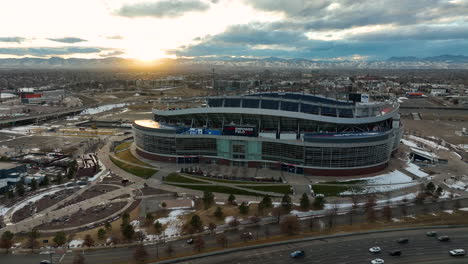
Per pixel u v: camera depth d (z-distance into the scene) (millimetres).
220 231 104000
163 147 173500
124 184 145250
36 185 140000
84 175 154875
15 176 143875
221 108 172250
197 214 115375
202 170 160750
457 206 119688
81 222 110812
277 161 160625
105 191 137625
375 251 91438
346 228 104875
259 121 171250
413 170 160375
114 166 171125
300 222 109625
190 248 94688
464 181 147500
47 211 119312
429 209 118688
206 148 170250
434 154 190375
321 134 156375
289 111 165750
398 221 109188
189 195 132500
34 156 187875
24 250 94000
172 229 105375
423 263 86938
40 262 87500
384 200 126250
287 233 101938
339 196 130875
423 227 105000
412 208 119812
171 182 145875
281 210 116500
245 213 113938
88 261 88625
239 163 167250
